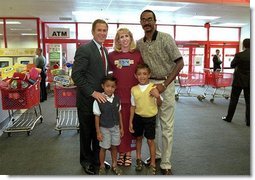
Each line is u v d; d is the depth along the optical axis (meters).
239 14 9.85
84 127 2.84
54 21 11.42
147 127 2.82
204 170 2.96
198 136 4.24
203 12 9.41
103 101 2.69
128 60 2.82
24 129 4.48
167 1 7.61
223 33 13.64
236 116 5.73
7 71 5.02
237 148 3.69
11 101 4.28
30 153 3.51
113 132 2.80
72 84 4.31
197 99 8.18
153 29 2.75
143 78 2.74
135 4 7.99
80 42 11.74
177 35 13.09
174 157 3.34
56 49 10.76
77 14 9.75
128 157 3.11
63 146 3.80
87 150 2.92
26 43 10.85
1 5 8.07
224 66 13.70
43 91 7.68
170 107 2.84
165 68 2.81
